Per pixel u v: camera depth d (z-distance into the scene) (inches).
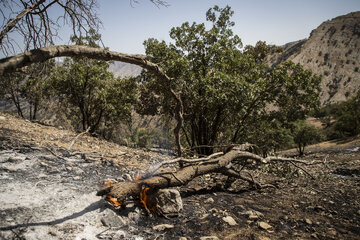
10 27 124.0
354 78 6220.5
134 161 309.4
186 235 124.4
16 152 236.8
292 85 419.8
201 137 465.4
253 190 227.6
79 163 242.2
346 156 801.6
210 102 374.3
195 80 387.5
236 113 432.8
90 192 163.2
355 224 149.1
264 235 128.7
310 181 278.8
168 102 413.1
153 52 445.1
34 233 103.8
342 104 3142.2
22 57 82.9
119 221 127.7
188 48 465.7
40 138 346.9
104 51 114.0
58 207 133.5
